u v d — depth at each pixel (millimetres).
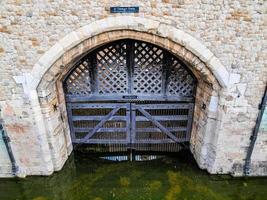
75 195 6574
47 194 6598
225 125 6070
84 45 5402
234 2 4855
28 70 5496
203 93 6340
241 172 6668
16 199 6445
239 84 5621
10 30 5117
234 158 6531
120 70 6617
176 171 7164
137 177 7059
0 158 6582
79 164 7488
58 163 6793
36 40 5223
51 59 5383
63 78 6535
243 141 6281
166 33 5188
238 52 5320
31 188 6727
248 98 5770
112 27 5145
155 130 7422
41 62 5418
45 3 4895
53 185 6809
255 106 5852
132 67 6559
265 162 6566
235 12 4945
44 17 5016
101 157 7742
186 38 5223
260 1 4832
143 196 6492
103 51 6332
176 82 6773
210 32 5160
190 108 7082
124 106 7078
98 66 6562
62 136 6922
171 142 7625
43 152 6410
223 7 4910
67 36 5191
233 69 5488
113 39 5391
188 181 6820
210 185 6676
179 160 7520
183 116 7223
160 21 5086
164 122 7336
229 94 5730
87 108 7125
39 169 6723
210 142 6508
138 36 5332
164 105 7051
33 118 5973
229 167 6668
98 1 4895
